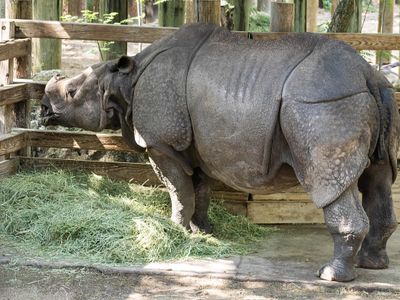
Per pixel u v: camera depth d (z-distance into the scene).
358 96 6.94
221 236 8.44
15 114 9.59
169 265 7.46
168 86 7.79
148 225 7.81
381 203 7.48
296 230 8.85
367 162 6.98
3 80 9.38
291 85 7.04
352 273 7.15
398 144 7.43
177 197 8.09
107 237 7.70
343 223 6.96
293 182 7.48
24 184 8.70
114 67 8.26
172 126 7.77
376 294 6.94
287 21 8.90
